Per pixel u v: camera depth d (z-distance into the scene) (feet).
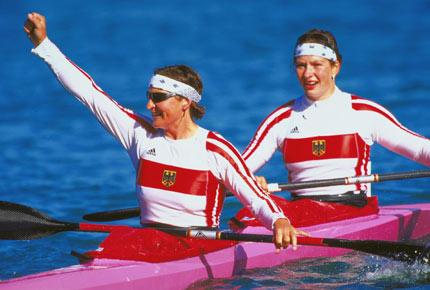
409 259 78.02
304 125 97.55
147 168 81.25
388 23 328.29
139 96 217.36
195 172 79.97
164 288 75.97
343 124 96.78
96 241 103.60
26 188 132.87
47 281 71.05
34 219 82.48
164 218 81.30
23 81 239.50
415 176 96.58
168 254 78.33
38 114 196.13
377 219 96.73
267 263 85.30
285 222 74.43
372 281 81.87
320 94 96.43
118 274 73.92
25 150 160.35
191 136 80.12
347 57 268.82
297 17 344.49
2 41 310.45
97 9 371.15
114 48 293.23
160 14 358.64
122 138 83.61
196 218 81.05
